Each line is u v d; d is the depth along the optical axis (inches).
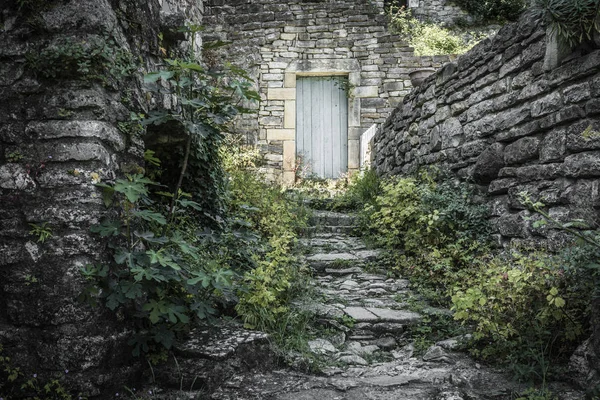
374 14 385.7
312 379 120.6
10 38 110.3
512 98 160.9
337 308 159.9
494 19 458.9
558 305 109.0
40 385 102.9
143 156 128.0
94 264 106.3
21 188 107.2
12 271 105.7
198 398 108.4
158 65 144.2
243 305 142.6
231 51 386.6
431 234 185.5
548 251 138.9
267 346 128.7
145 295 121.6
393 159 276.7
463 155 190.7
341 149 390.0
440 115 212.2
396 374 124.6
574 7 123.3
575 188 131.7
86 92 108.8
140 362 115.2
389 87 380.2
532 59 150.9
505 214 164.6
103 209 109.1
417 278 183.6
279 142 381.1
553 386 110.7
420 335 148.0
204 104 128.3
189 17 347.9
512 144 160.4
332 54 384.8
